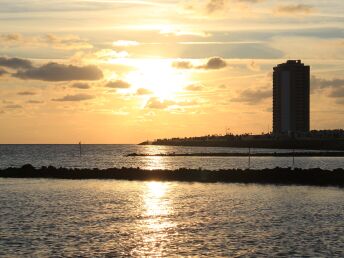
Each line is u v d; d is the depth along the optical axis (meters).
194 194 82.38
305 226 52.38
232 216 59.28
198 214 61.00
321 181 102.06
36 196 79.00
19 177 114.94
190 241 45.69
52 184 99.94
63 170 121.06
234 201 72.94
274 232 49.34
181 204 69.94
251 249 42.59
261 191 86.62
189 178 109.31
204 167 160.88
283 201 72.75
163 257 40.41
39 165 176.38
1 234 48.00
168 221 55.94
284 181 103.31
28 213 60.91
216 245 44.09
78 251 41.94
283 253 41.12
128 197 78.06
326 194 81.62
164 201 73.12
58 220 56.03
